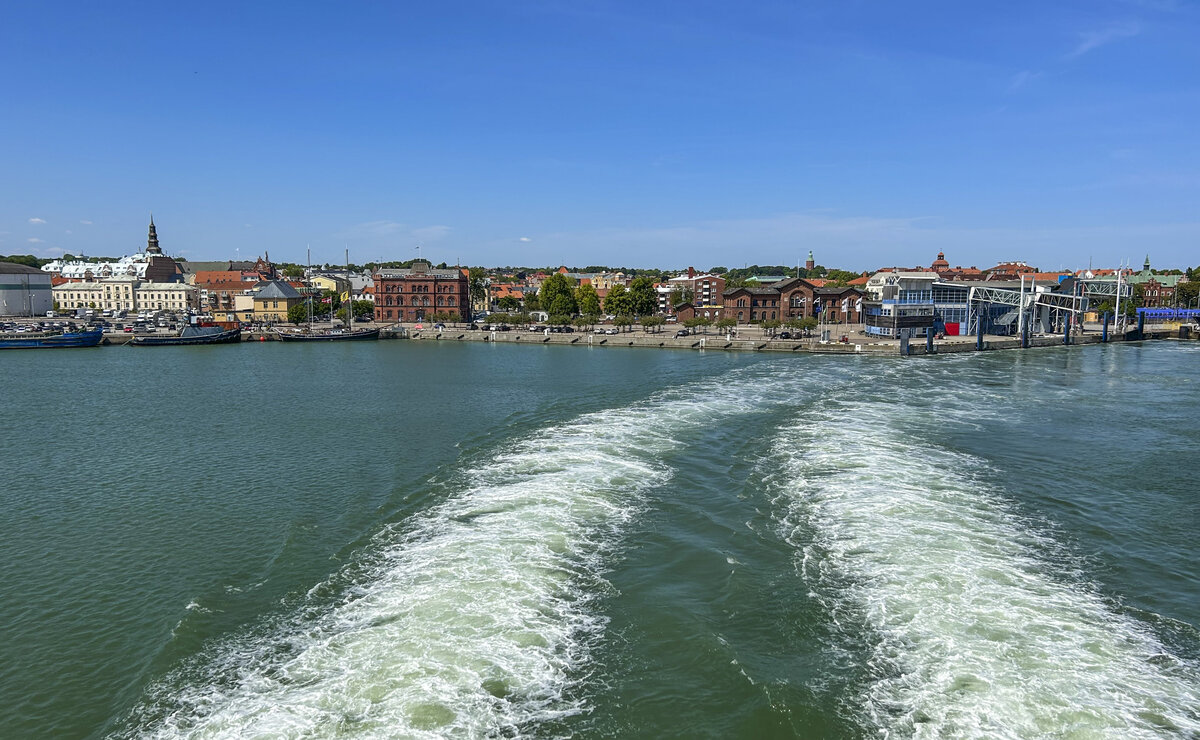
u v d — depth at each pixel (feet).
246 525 114.52
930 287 467.11
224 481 138.72
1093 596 85.81
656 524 109.29
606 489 125.29
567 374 307.37
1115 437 168.66
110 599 90.22
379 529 108.78
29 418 206.80
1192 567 95.40
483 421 194.18
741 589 87.51
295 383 285.02
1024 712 63.16
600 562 95.45
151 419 204.33
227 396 249.34
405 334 548.31
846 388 250.57
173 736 62.39
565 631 77.87
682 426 179.42
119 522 116.47
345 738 60.34
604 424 181.68
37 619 85.46
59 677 73.92
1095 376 288.51
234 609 85.81
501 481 130.93
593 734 62.18
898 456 147.13
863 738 61.36
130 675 74.02
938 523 108.06
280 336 520.83
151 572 97.45
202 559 101.40
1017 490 126.21
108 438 178.40
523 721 63.36
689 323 534.37
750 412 199.11
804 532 105.19
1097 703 64.44
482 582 88.48
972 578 89.35
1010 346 423.23
